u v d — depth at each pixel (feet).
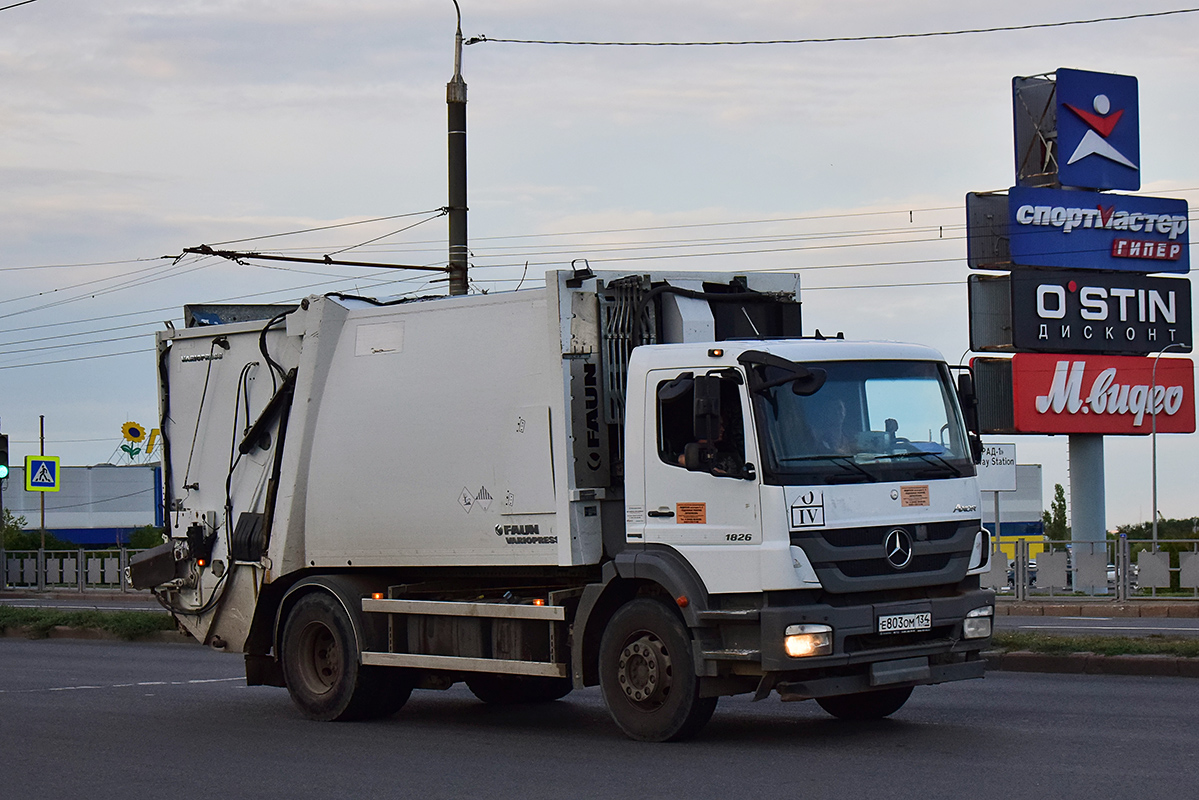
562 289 37.19
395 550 40.83
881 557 33.63
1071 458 139.44
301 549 43.70
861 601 33.63
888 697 38.40
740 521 33.30
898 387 35.40
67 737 39.42
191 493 47.65
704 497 34.01
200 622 47.29
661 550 34.81
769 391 33.65
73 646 76.28
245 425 45.88
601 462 37.14
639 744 34.91
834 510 33.19
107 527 277.03
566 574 37.91
